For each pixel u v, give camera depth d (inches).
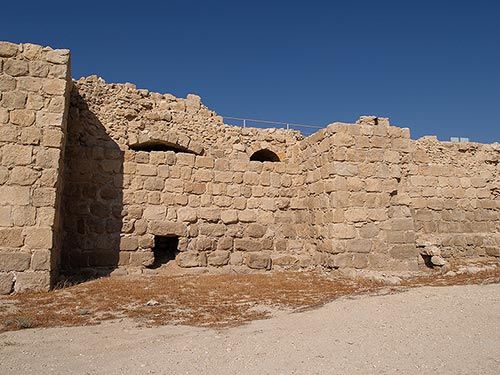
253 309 366.9
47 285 425.7
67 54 469.4
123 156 583.8
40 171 441.7
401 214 588.7
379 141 597.6
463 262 631.8
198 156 626.2
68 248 541.6
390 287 448.8
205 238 610.5
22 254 422.6
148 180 591.8
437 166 693.9
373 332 269.6
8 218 424.5
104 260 555.2
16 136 438.9
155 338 271.4
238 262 622.2
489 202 714.8
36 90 453.1
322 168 601.9
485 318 292.4
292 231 665.0
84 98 585.3
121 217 570.9
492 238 666.8
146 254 574.2
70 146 561.0
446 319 293.0
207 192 621.9
